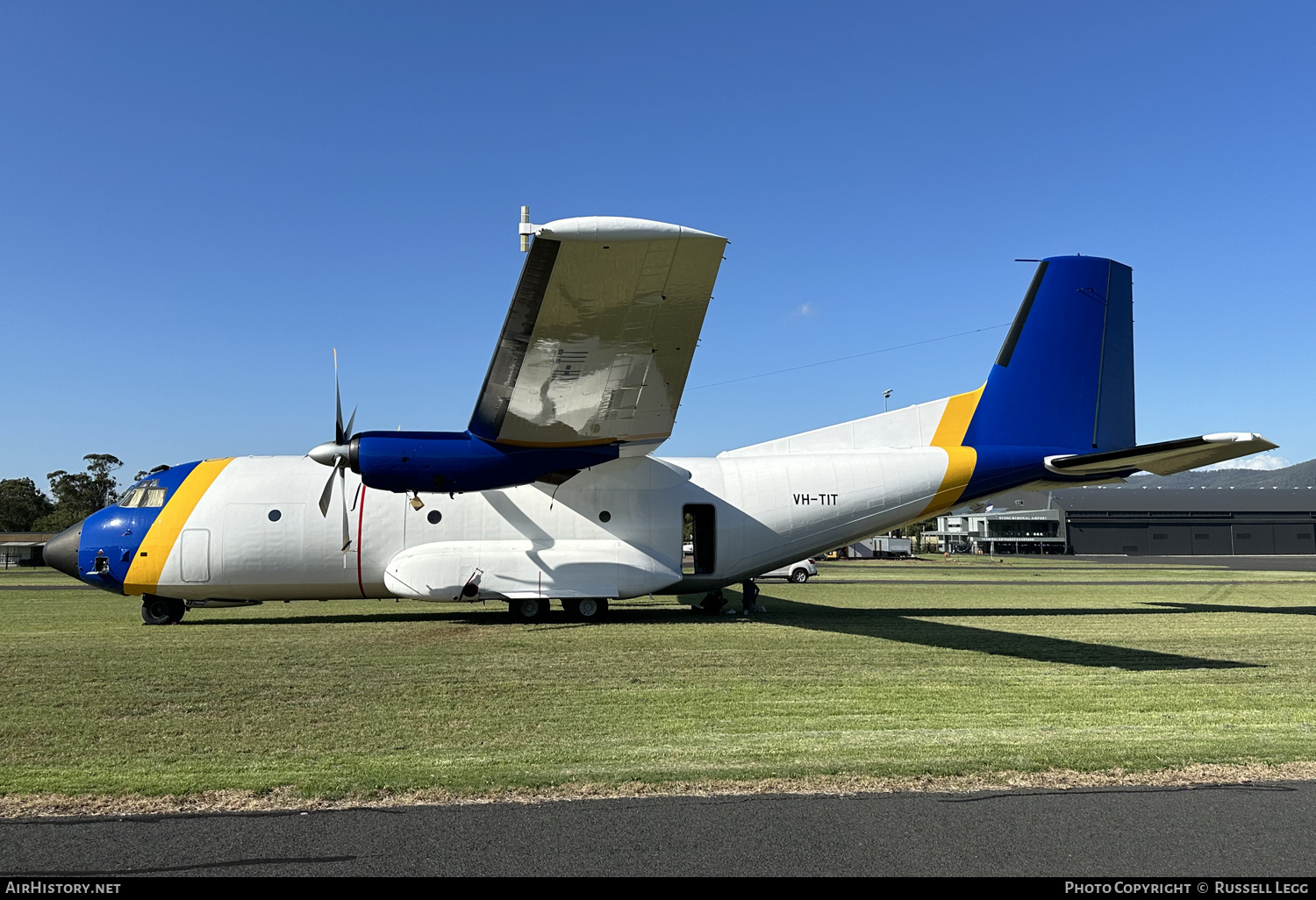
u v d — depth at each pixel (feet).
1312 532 232.73
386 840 14.03
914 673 30.32
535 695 26.23
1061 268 52.08
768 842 13.99
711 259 27.61
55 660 32.58
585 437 40.73
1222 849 13.78
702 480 50.70
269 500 47.52
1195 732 21.35
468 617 50.03
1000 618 50.49
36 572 129.70
